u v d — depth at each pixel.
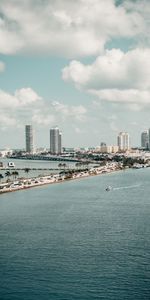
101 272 161.25
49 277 157.12
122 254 183.12
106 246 196.50
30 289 147.12
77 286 148.88
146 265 168.25
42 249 192.38
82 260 175.62
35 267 167.75
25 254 184.62
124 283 151.00
